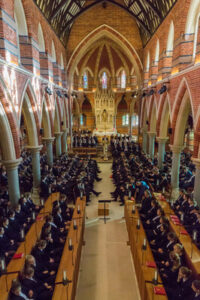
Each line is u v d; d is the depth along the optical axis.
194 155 9.04
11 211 7.59
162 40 13.77
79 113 30.78
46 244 6.20
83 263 7.20
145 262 5.73
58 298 4.69
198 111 8.62
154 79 16.97
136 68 21.59
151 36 17.00
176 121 11.52
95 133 29.28
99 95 29.98
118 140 24.69
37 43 11.47
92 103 31.86
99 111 30.47
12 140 8.69
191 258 5.69
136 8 17.36
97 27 20.52
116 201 12.20
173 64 11.54
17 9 9.59
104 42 26.39
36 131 11.80
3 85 7.64
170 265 5.73
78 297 5.89
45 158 18.77
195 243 6.33
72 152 23.33
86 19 20.38
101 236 8.78
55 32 15.95
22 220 7.95
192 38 10.16
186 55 10.40
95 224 9.70
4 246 6.43
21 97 9.45
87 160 16.55
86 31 20.66
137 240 6.73
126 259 7.41
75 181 11.50
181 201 8.94
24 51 10.59
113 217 10.33
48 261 6.00
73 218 8.02
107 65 30.31
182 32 10.24
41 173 13.64
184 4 9.78
